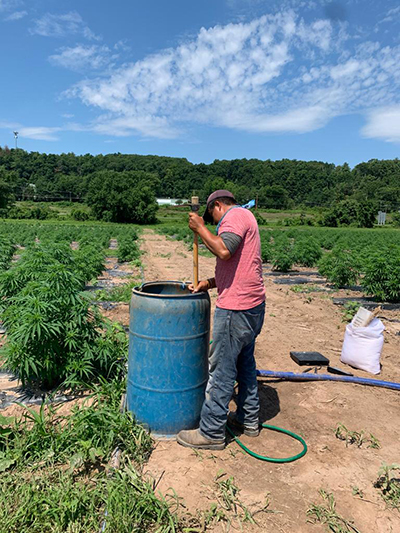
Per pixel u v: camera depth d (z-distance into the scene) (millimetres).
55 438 3170
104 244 23375
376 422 3854
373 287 9828
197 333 3326
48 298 4391
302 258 16594
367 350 5180
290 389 4523
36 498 2559
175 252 22156
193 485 2826
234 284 3123
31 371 4191
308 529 2504
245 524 2520
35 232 29578
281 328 7039
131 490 2637
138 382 3352
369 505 2740
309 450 3352
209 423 3242
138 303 3303
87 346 4324
